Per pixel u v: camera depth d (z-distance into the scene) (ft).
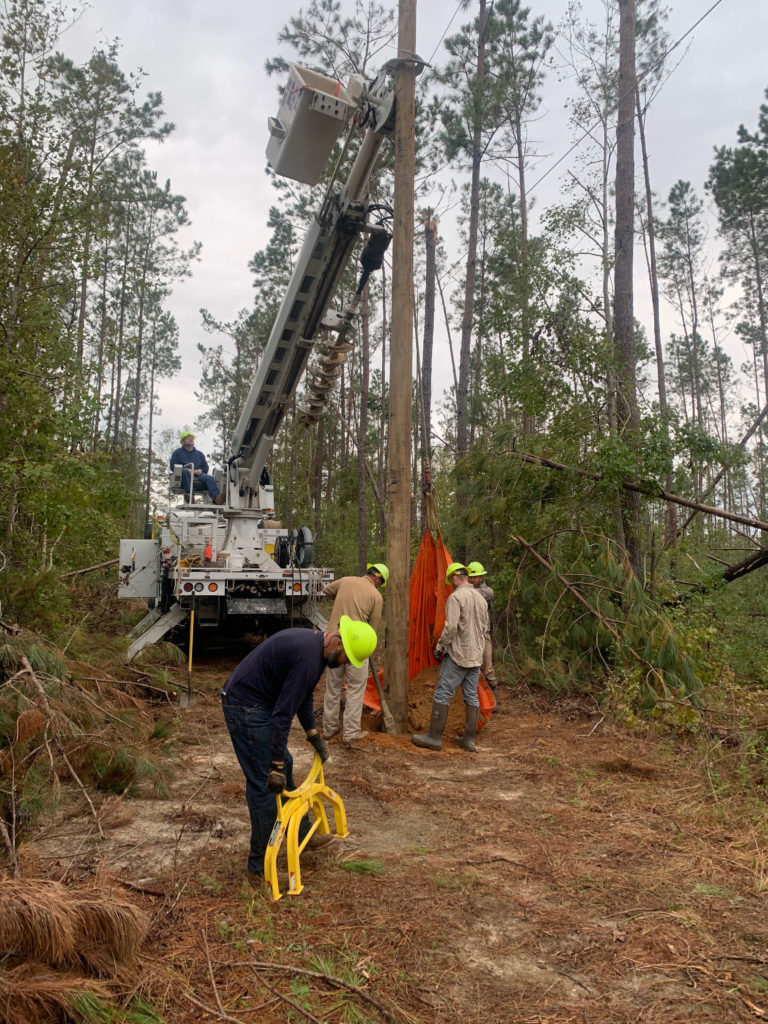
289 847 11.41
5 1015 7.19
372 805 15.64
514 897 11.35
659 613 25.29
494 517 30.60
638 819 14.79
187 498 33.50
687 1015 8.44
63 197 29.40
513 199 68.28
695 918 10.68
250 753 11.82
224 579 28.58
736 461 28.96
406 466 22.33
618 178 34.53
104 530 31.14
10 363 26.30
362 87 24.00
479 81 51.21
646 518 30.66
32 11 29.37
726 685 23.02
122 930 8.82
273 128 25.41
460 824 14.53
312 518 74.02
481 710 22.30
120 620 33.40
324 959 9.45
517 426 32.17
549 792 16.55
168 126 71.61
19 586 21.03
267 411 30.53
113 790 15.67
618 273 33.81
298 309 28.09
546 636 27.48
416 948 9.82
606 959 9.63
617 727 21.65
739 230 95.25
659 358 71.00
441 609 24.16
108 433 84.17
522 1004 8.63
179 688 24.18
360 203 25.31
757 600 32.19
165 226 95.04
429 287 58.49
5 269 28.14
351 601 21.07
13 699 15.94
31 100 30.01
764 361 97.04
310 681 11.74
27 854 11.89
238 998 8.62
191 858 12.55
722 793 16.03
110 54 42.01
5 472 24.86
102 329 64.90
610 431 29.40
